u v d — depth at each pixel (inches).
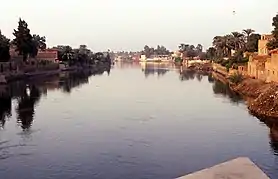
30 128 1521.9
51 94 2854.3
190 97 2598.4
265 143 1242.6
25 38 4785.9
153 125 1566.2
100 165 1014.4
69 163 1035.9
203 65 7081.7
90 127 1536.7
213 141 1273.4
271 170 974.4
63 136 1369.3
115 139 1312.7
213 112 1898.4
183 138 1321.4
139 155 1107.3
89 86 3548.2
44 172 964.6
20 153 1137.4
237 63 4411.9
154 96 2667.3
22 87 3422.7
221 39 6067.9
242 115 1786.4
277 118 1674.5
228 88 3223.4
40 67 5398.6
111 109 2036.2
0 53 3730.3
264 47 3873.0
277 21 3075.8
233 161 147.3
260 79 2839.6
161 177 917.2
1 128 1523.1
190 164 1021.2
